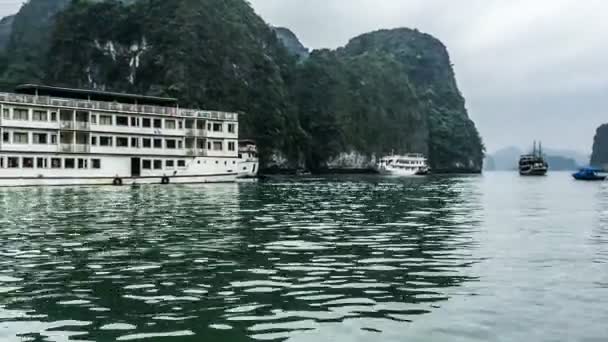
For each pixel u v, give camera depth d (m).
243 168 115.75
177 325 11.93
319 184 101.19
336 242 24.27
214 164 95.06
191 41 175.50
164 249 21.92
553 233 28.70
